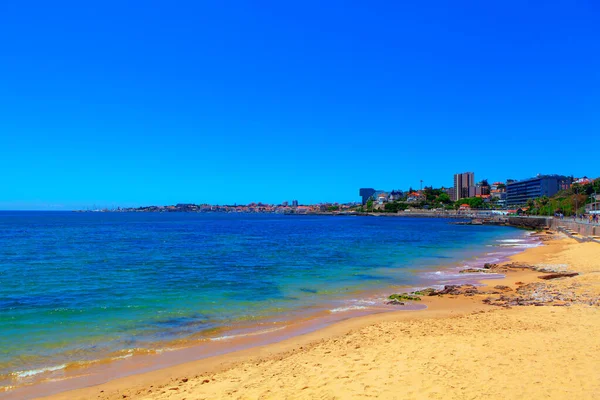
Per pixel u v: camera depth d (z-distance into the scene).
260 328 17.45
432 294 24.34
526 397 9.01
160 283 28.27
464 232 99.19
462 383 9.93
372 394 9.55
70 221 167.25
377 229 114.50
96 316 19.25
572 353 11.83
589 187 158.12
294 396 9.78
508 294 23.81
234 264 38.59
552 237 75.44
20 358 13.69
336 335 16.16
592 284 24.59
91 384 11.56
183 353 14.23
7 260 40.88
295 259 43.00
